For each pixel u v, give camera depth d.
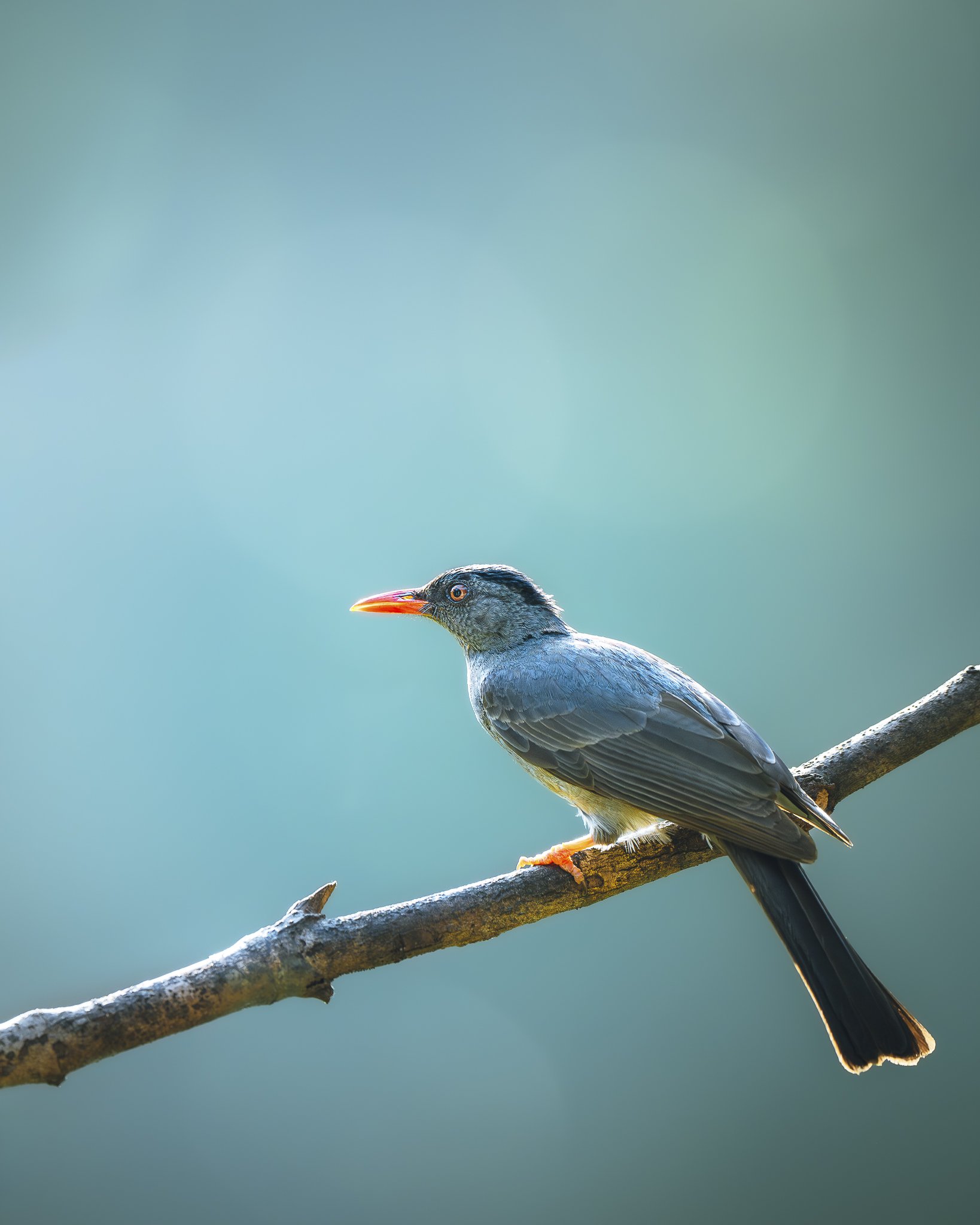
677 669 11.33
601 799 10.44
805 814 9.64
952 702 10.34
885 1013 8.37
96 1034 7.33
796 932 8.77
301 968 8.05
